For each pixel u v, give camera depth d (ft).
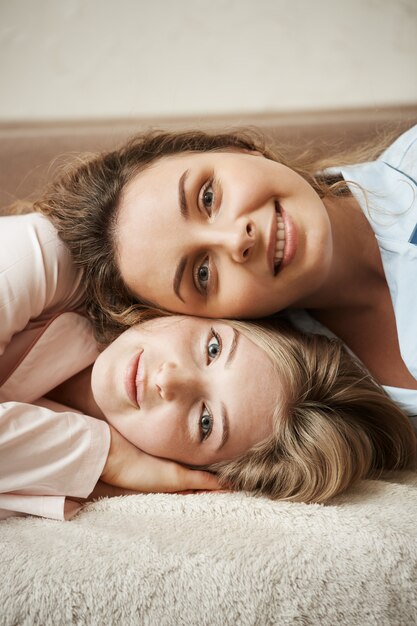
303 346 3.34
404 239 3.45
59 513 2.89
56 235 3.58
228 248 3.11
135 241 3.34
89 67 5.77
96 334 3.64
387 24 5.64
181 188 3.26
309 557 2.52
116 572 2.46
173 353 3.20
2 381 3.47
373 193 3.66
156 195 3.33
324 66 5.72
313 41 5.71
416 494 3.03
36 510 2.92
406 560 2.56
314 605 2.43
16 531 2.78
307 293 3.37
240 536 2.66
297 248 3.18
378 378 3.68
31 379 3.42
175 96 5.75
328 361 3.35
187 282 3.30
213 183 3.27
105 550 2.56
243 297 3.23
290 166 3.78
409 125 4.72
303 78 5.74
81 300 3.71
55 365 3.47
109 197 3.58
